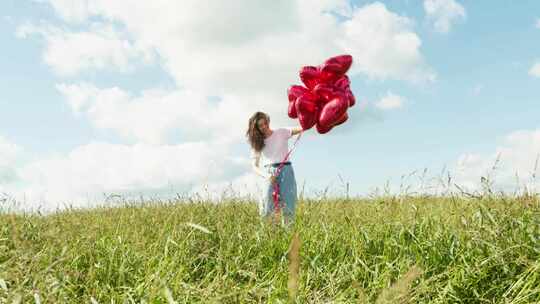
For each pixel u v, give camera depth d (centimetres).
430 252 449
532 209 483
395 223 516
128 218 667
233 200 733
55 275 406
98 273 438
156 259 463
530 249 420
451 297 397
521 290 380
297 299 367
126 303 353
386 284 404
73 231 551
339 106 634
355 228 520
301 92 679
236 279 450
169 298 313
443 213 541
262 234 531
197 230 542
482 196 511
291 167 692
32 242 482
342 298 388
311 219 592
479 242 438
